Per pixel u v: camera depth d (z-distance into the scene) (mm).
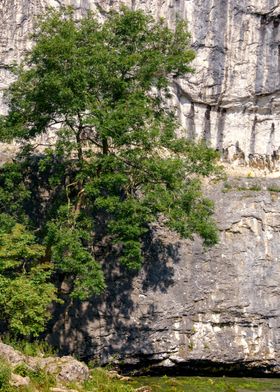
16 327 16891
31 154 22734
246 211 23484
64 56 17984
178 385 19469
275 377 22156
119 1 24656
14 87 19359
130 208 18203
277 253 23219
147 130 18234
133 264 18500
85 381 16188
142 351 21109
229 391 18984
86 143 21891
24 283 17109
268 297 22594
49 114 19484
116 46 19516
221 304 22141
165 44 20141
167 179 18469
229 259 22703
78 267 17531
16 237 17844
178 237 22516
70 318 20984
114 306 21375
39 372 15320
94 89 18906
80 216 19234
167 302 21750
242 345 21891
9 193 20141
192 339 21688
